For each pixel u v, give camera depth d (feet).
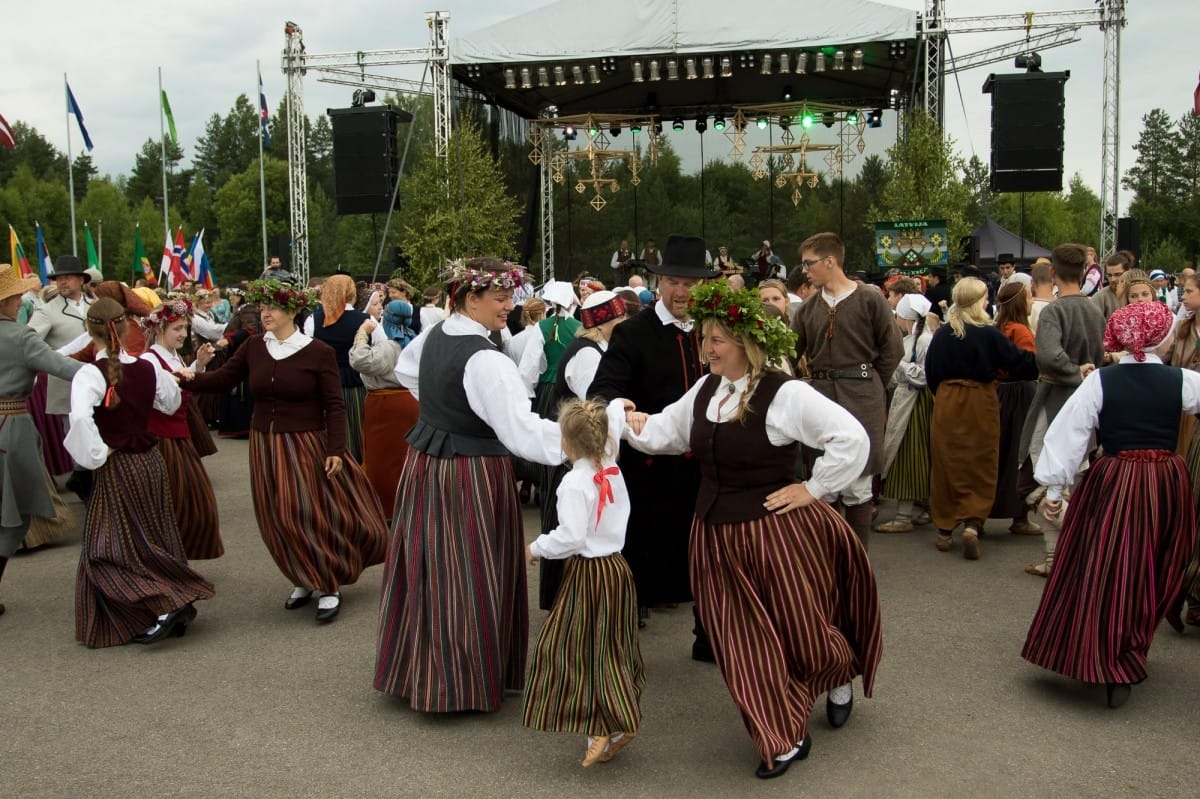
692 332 15.03
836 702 13.00
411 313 29.43
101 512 16.31
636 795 11.43
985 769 11.90
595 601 11.98
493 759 12.39
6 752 12.71
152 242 214.28
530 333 25.31
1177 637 16.38
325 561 17.33
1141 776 11.69
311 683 14.85
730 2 56.54
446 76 57.47
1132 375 13.61
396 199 52.44
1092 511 13.69
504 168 67.15
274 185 203.41
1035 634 14.06
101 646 16.40
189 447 18.56
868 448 11.42
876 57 59.88
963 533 21.52
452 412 13.48
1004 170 51.80
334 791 11.62
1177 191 243.81
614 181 71.31
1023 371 20.58
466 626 13.26
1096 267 32.96
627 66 60.90
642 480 14.97
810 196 69.41
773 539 11.57
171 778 11.98
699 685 14.60
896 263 48.62
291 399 17.22
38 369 18.66
